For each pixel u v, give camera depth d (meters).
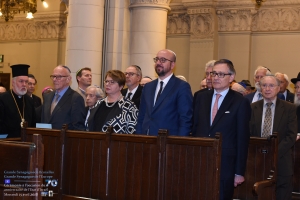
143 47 9.85
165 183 5.21
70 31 9.52
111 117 5.95
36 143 3.49
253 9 12.88
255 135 6.34
